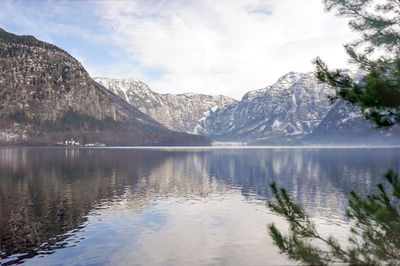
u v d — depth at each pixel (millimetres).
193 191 58625
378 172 91188
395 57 8070
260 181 73250
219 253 26703
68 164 113750
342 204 46250
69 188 59875
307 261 8922
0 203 45719
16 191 55875
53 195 52500
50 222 35906
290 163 130750
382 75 7922
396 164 119250
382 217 8367
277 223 35875
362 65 8633
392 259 8555
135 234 31766
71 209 42438
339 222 35969
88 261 24891
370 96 7438
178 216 39250
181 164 122125
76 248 27672
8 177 74750
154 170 96688
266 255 26188
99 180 71688
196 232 32594
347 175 84438
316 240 28344
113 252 26734
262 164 125750
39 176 77562
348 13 8883
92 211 41469
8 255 25922
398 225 8258
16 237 30453
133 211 41812
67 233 31922
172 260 25203
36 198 49844
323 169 102250
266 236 31172
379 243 8898
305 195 53875
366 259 8805
